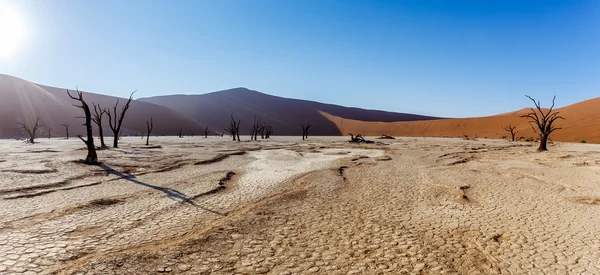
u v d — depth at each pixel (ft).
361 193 42.27
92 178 50.16
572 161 74.02
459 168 66.08
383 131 445.37
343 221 30.40
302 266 21.03
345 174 57.93
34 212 31.24
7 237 24.61
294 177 54.44
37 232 25.93
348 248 24.06
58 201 35.73
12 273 19.01
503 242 25.43
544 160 78.89
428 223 29.99
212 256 22.26
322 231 27.61
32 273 19.16
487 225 29.43
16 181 44.68
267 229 27.84
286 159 83.56
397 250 23.75
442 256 22.76
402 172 60.39
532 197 40.37
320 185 47.06
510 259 22.35
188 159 78.54
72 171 54.60
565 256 22.79
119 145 134.10
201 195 40.09
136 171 58.44
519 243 25.17
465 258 22.45
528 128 301.63
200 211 33.30
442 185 47.42
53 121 361.30
